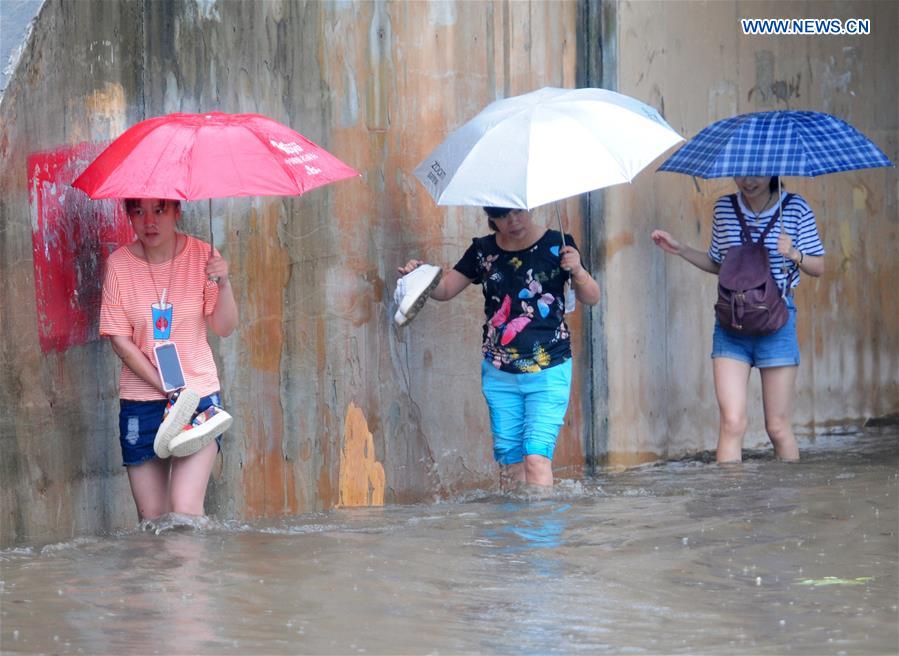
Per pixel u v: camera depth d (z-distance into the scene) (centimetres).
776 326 2320
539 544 1762
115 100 1973
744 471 2353
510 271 2138
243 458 2153
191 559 1655
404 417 2377
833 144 2339
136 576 1561
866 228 3045
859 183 3028
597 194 2586
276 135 1848
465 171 2005
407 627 1355
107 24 1952
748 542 1756
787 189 2892
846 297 3014
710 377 2803
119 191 1736
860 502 2023
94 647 1268
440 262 2411
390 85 2336
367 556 1684
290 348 2212
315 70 2247
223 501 2125
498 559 1675
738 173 2302
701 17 2741
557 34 2550
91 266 1928
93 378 1930
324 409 2264
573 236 2566
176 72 2070
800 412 2939
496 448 2211
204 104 2108
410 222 2369
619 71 2612
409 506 2241
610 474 2525
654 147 2023
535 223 2491
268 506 2189
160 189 1734
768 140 2327
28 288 1770
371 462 2331
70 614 1386
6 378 1720
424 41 2373
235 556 1678
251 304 2156
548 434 2142
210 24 2111
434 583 1545
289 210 2202
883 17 3056
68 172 1872
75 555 1677
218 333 1925
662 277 2703
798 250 2355
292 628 1347
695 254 2441
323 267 2253
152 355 1855
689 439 2772
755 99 2842
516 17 2488
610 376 2622
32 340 1778
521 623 1374
